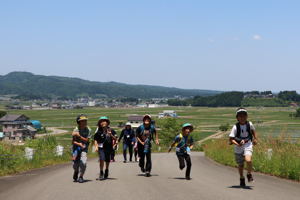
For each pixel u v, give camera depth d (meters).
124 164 18.23
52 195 8.35
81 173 10.57
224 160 19.34
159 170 14.66
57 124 145.38
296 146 15.57
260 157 15.49
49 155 21.14
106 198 7.90
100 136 11.19
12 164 14.94
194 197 7.99
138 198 7.87
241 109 9.48
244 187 9.66
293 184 10.76
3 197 8.26
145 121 12.25
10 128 100.75
